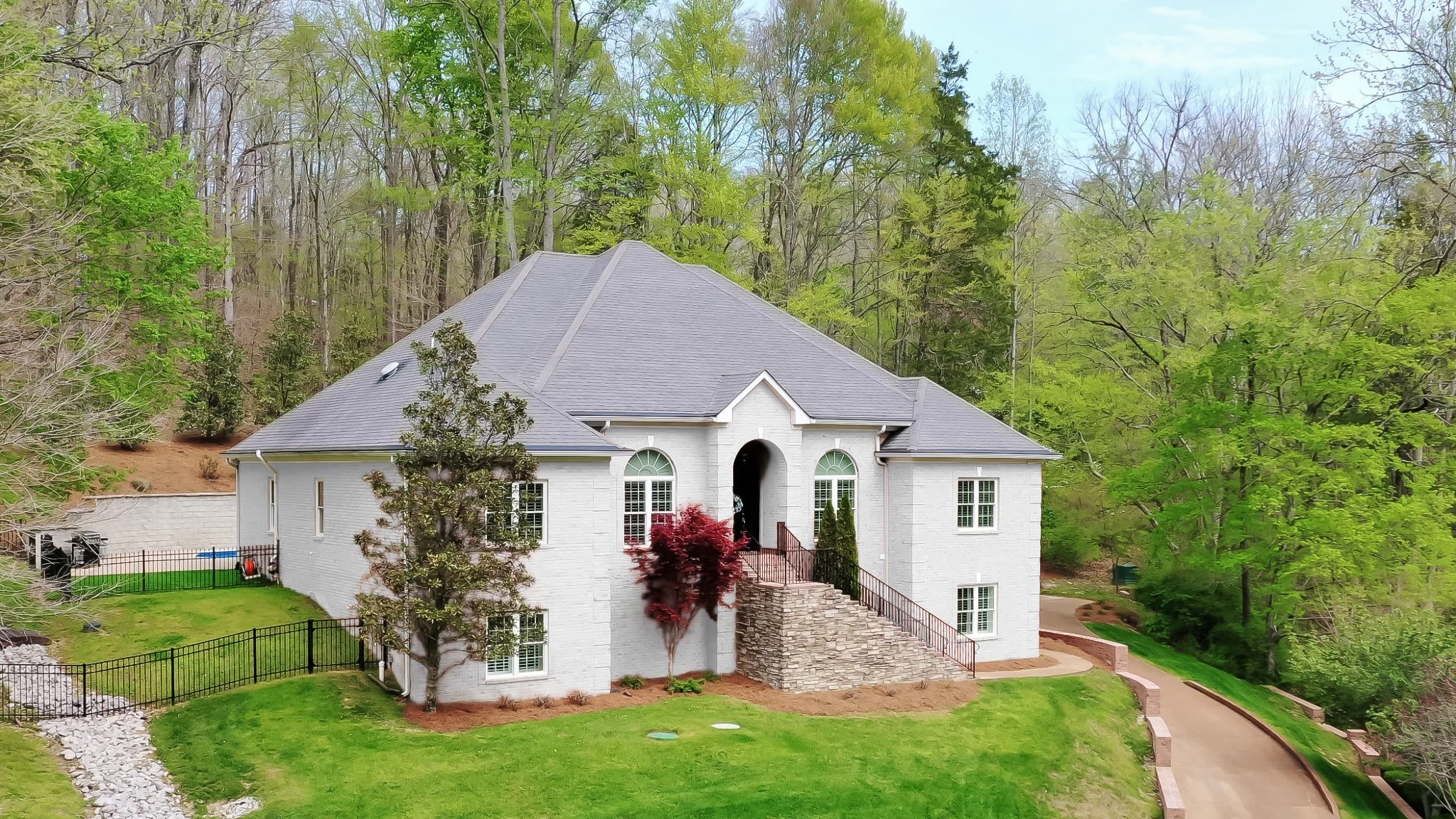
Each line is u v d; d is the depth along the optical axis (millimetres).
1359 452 33969
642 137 52719
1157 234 41125
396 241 64250
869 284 63938
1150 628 41531
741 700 26359
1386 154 38469
